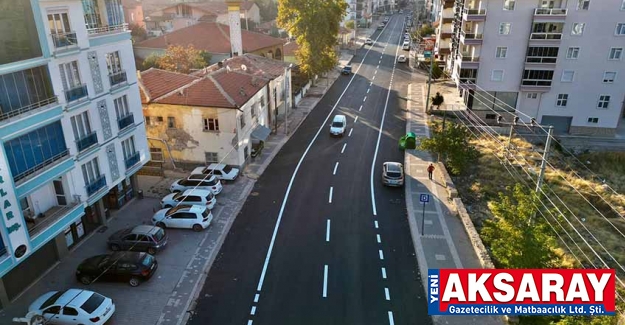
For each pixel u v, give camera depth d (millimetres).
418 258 27078
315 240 29047
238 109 36969
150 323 21625
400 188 36875
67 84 24297
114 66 28594
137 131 31422
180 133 38531
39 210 24094
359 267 26234
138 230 27344
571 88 54031
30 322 19438
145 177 38312
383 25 150625
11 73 20594
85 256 26766
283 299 23500
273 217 31922
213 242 28594
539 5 51250
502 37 53281
